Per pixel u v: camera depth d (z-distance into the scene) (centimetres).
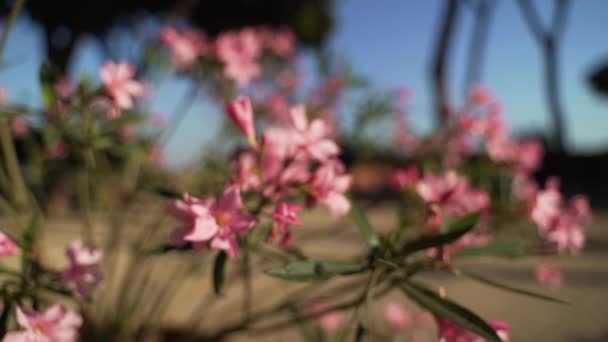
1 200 75
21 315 49
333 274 50
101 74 65
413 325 112
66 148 92
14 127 93
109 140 74
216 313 114
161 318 97
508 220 74
